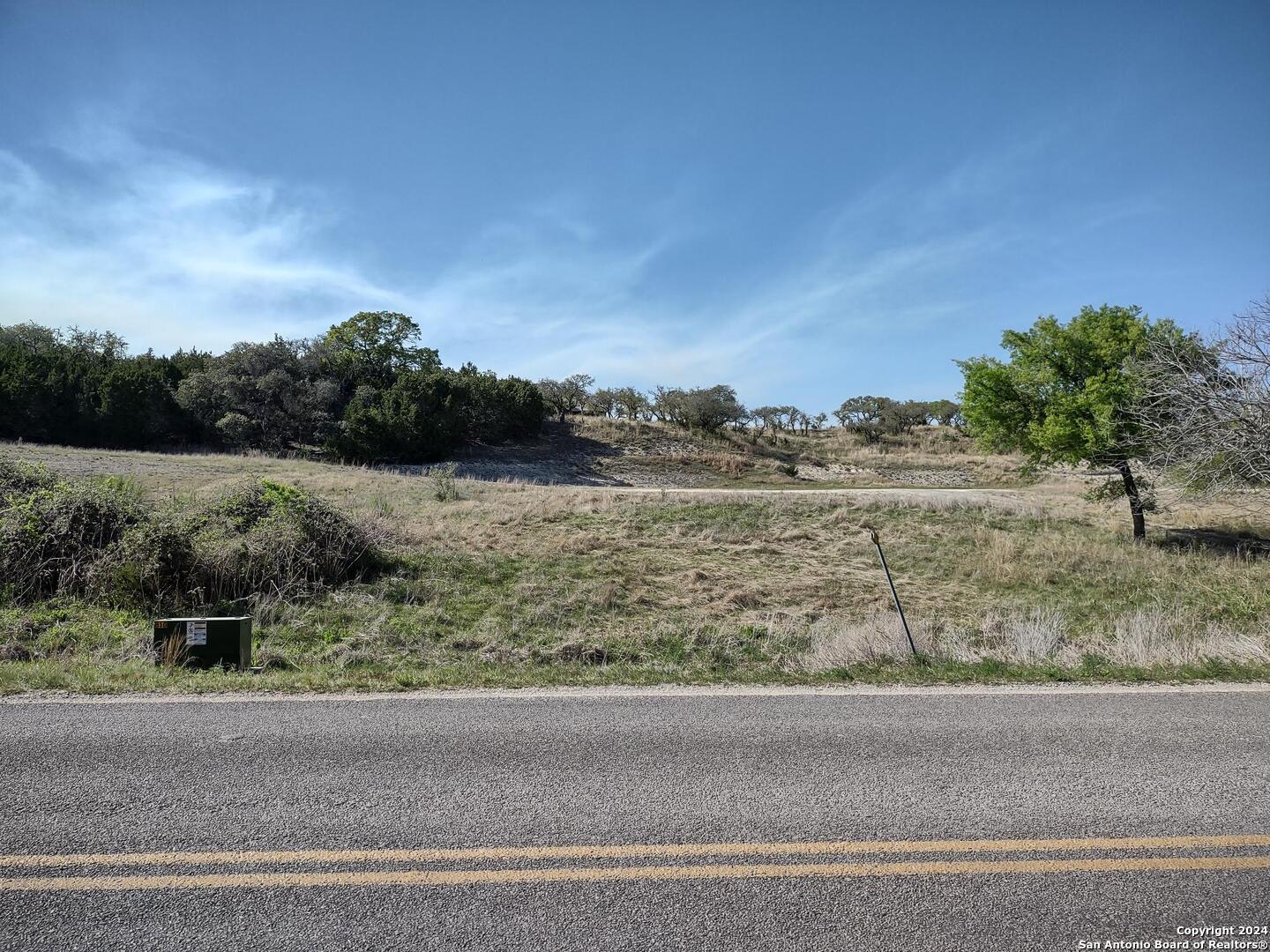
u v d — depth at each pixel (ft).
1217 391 39.27
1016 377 69.72
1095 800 14.65
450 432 136.46
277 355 143.54
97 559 39.75
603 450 155.02
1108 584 54.65
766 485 141.28
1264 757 16.98
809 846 12.84
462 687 23.09
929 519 73.31
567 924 10.66
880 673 25.16
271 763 16.21
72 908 10.85
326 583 43.80
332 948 10.07
